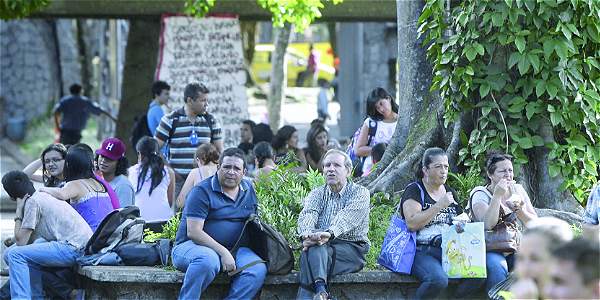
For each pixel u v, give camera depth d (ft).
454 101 44.16
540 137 43.50
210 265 37.17
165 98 63.87
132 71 82.28
